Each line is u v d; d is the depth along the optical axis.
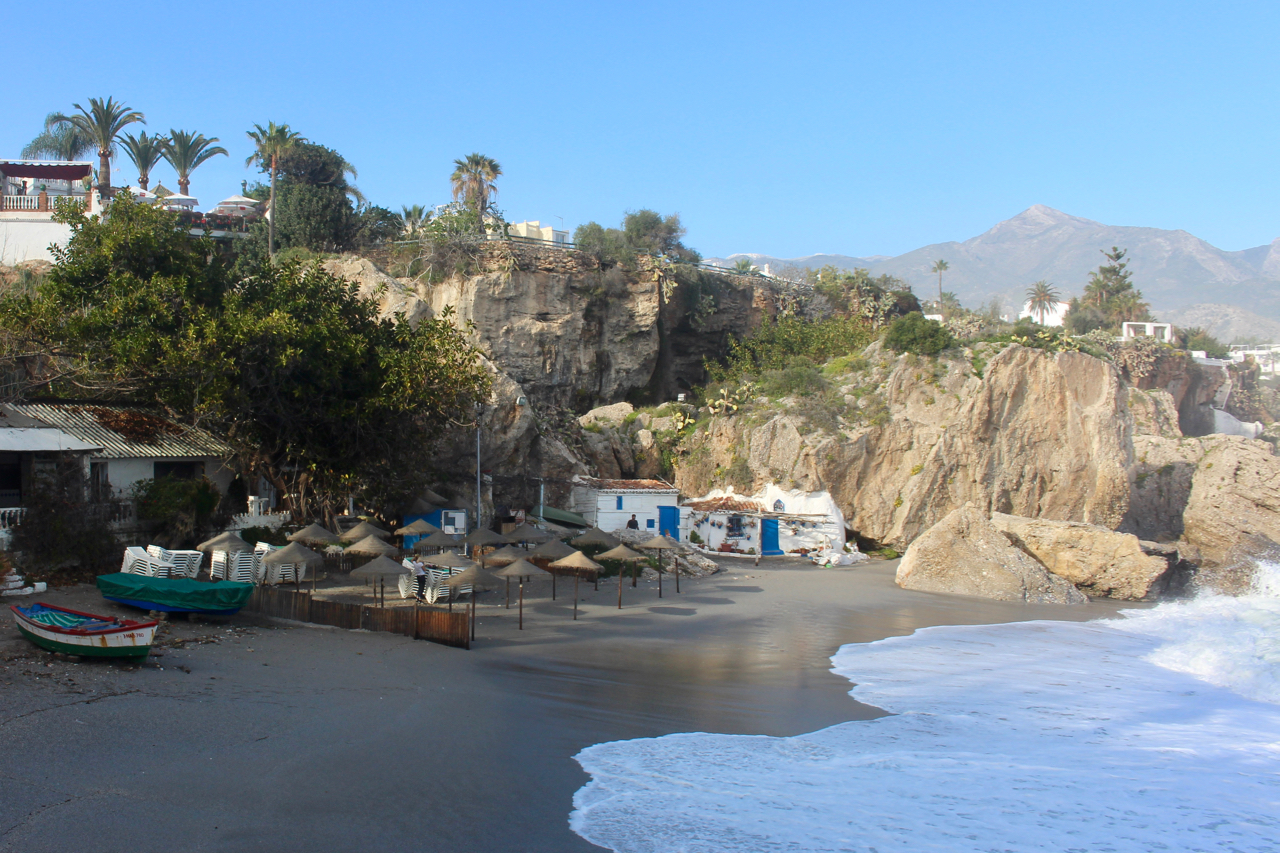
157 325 32.09
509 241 60.72
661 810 13.53
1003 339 61.75
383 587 32.62
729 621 32.50
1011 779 16.12
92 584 27.95
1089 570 47.69
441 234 59.47
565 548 33.12
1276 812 14.80
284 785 13.36
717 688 22.47
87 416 34.34
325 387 34.22
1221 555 60.50
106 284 33.16
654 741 17.48
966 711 21.36
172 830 11.45
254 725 16.03
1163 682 25.48
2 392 34.16
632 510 52.62
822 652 27.97
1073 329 111.12
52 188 57.88
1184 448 67.25
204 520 33.78
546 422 56.03
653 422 62.47
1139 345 92.19
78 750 13.87
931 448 56.97
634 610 33.84
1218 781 16.45
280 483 37.72
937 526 45.41
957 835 13.18
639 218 72.88
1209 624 36.75
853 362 63.03
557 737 17.27
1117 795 15.45
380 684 19.95
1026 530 50.22
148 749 14.27
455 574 28.91
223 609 24.92
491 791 13.88
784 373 61.47
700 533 54.31
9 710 15.22
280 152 61.38
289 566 32.59
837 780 15.58
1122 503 59.62
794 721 19.73
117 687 17.33
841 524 54.56
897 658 27.56
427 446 39.53
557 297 60.88
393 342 38.75
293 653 22.16
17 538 26.97
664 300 66.12
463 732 16.91
